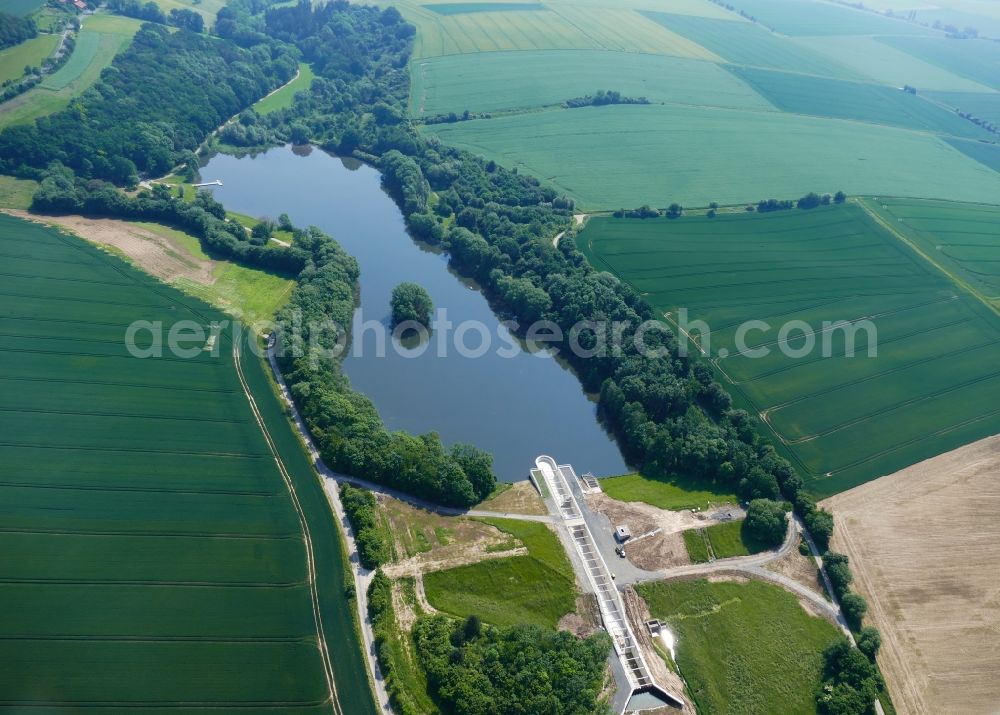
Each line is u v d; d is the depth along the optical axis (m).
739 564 123.25
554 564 120.06
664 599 116.44
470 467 133.88
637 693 103.12
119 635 102.12
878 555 125.56
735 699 103.44
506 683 97.50
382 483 132.75
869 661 106.56
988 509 135.25
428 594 113.00
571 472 142.75
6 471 123.88
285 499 126.94
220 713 95.12
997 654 110.38
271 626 106.12
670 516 131.75
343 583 113.44
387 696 99.00
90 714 92.88
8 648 98.75
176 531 118.06
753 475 136.12
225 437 138.00
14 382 142.25
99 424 136.00
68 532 115.25
